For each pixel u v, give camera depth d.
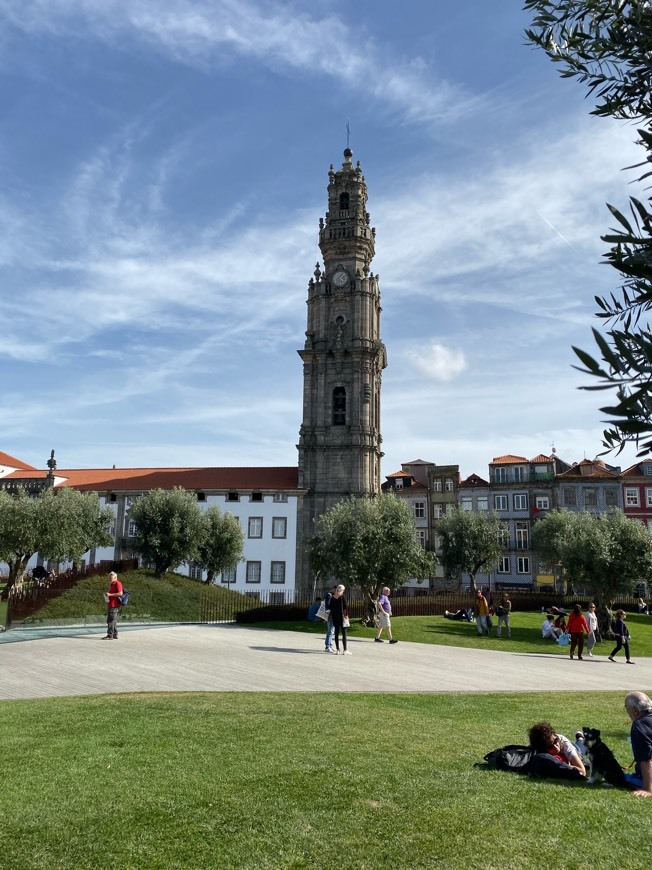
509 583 78.50
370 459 69.25
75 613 31.69
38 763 8.90
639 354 3.10
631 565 37.16
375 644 28.36
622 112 4.47
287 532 67.25
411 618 42.47
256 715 11.93
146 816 7.12
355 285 72.44
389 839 6.56
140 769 8.66
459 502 83.31
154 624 33.50
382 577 37.31
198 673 17.83
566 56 4.67
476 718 13.02
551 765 8.70
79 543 45.59
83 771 8.56
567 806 7.43
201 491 69.25
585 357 3.08
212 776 8.39
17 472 79.19
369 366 70.62
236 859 6.18
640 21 4.13
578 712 14.19
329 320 72.62
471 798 7.65
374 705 13.62
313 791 7.86
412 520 39.28
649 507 75.69
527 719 13.16
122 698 13.55
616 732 12.45
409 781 8.27
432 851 6.29
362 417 69.31
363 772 8.62
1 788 7.92
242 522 68.06
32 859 6.15
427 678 18.80
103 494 71.56
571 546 39.25
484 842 6.47
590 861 6.11
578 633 27.08
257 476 72.00
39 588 31.14
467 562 61.25
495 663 23.67
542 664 24.39
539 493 79.88
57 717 11.65
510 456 84.88
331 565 38.72
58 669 18.09
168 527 51.19
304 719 11.71
